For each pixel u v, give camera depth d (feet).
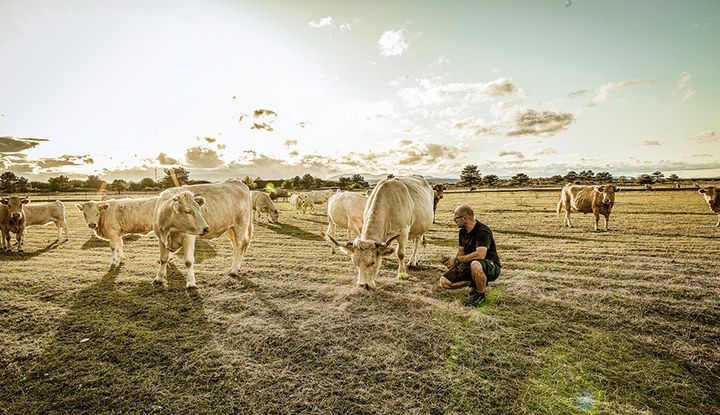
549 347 13.05
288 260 29.48
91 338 13.87
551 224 50.88
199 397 10.27
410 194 23.84
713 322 15.12
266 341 13.65
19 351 12.72
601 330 14.49
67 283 21.53
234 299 18.65
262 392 10.46
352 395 10.31
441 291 19.54
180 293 19.77
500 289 19.60
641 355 12.55
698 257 28.09
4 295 18.92
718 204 47.01
